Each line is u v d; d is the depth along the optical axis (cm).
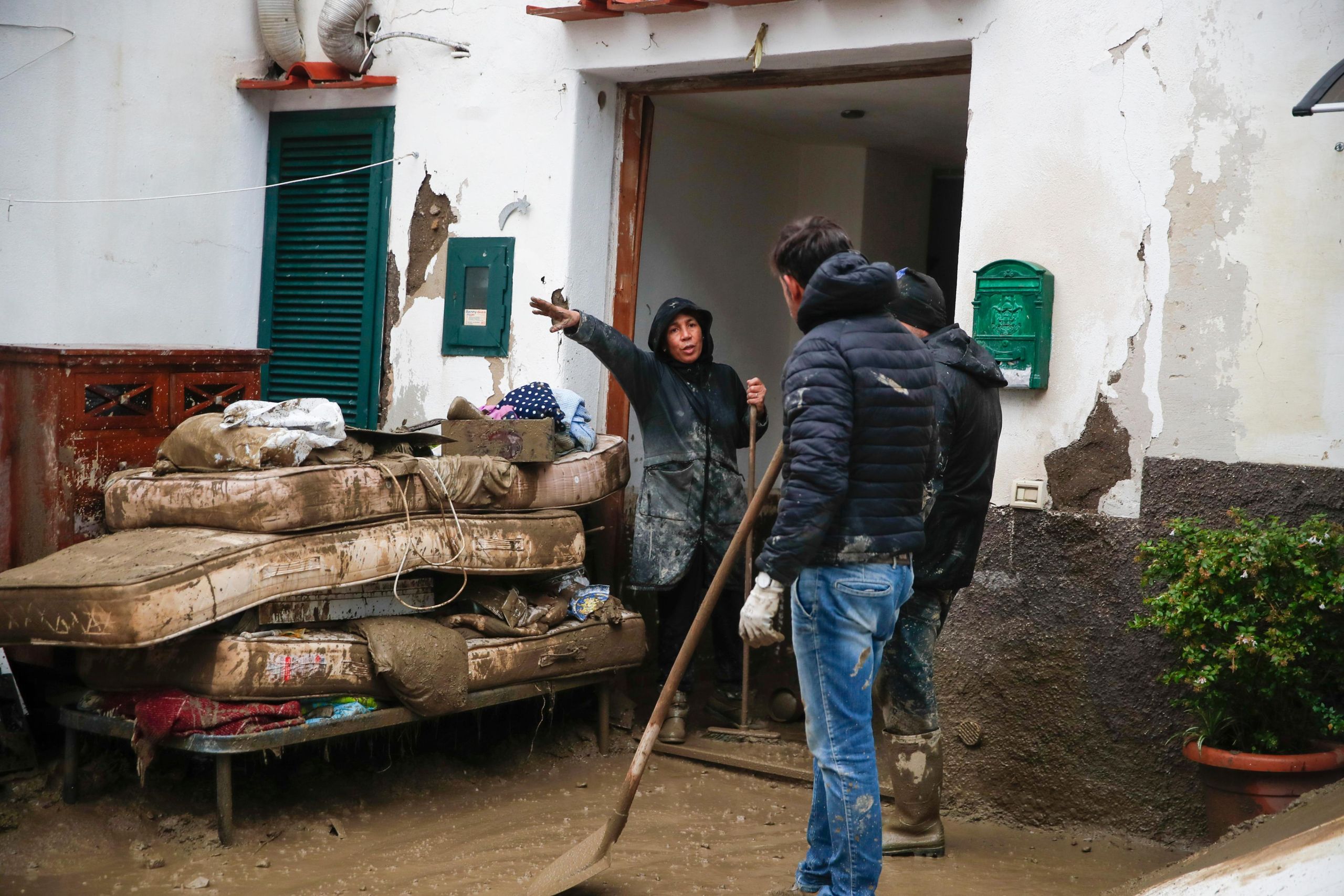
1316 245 396
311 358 619
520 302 556
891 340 317
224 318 621
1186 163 416
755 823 440
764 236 717
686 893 371
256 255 632
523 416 478
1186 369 417
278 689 390
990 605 449
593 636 488
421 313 584
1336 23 391
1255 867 282
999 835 436
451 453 468
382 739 470
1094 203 432
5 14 534
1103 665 429
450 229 575
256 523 387
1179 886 296
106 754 429
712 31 508
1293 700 385
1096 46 431
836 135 689
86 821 398
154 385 458
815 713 321
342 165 609
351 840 407
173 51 592
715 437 531
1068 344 438
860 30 476
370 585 429
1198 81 414
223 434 404
